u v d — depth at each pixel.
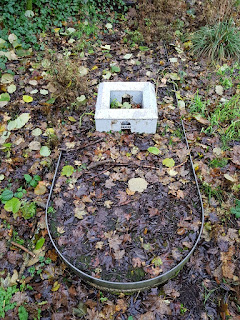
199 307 0.88
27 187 1.16
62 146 1.29
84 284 0.94
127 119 1.27
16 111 1.43
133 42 1.89
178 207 1.09
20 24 1.78
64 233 1.03
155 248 0.98
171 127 1.38
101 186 1.15
